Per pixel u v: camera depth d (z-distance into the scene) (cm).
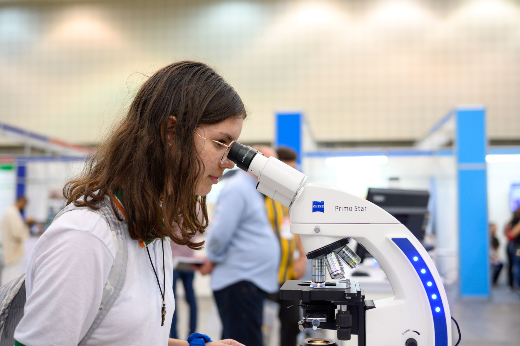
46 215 682
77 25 1041
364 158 675
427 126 946
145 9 1030
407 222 205
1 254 614
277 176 90
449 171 608
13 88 1038
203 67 86
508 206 673
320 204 92
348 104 970
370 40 976
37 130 1023
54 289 66
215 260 221
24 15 1052
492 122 929
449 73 948
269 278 218
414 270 92
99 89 1021
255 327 213
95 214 72
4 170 693
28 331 65
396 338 93
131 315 73
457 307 514
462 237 571
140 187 75
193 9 1022
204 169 83
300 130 519
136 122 80
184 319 440
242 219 218
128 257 75
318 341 96
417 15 966
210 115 81
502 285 686
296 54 993
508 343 356
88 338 71
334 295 90
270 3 1009
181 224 83
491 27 945
